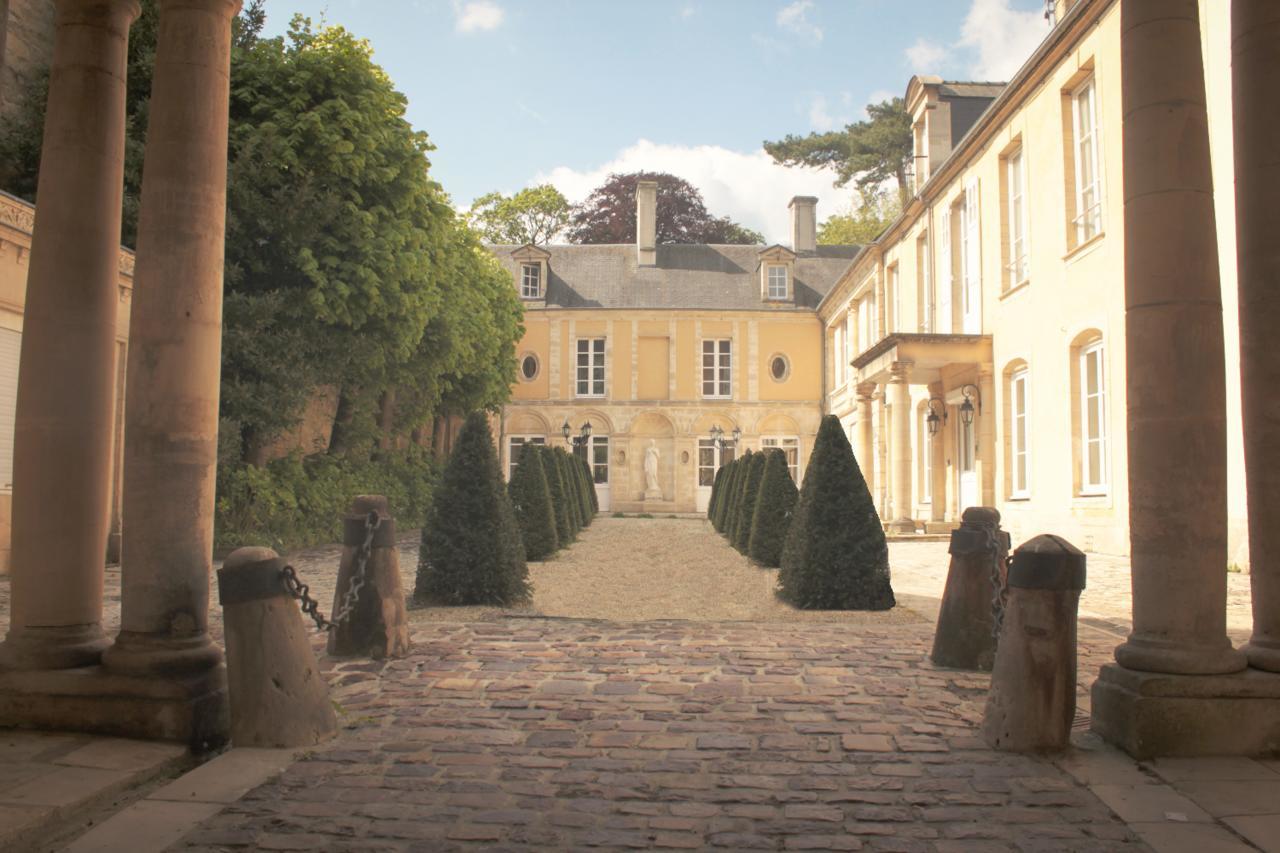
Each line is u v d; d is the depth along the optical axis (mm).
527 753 4629
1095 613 9258
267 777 4234
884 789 4129
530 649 7160
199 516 4906
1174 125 4711
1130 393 4836
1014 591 4805
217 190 4977
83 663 4930
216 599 10047
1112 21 16125
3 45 4559
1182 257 4664
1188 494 4641
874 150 45156
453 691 5844
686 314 43406
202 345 4887
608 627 8219
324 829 3656
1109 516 16219
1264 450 4812
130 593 4820
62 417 5008
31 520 4965
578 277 45156
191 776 4227
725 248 47062
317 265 17359
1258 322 4828
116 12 5305
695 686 5996
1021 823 3744
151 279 4812
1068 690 4676
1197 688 4539
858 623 8695
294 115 17766
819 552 9781
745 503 17297
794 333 43656
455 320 24031
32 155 15188
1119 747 4648
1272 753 4512
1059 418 18125
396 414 28797
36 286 5047
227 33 5078
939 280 25562
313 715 4785
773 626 8352
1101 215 16688
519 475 15984
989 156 21766
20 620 4957
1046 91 18688
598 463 43312
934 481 24844
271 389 17094
